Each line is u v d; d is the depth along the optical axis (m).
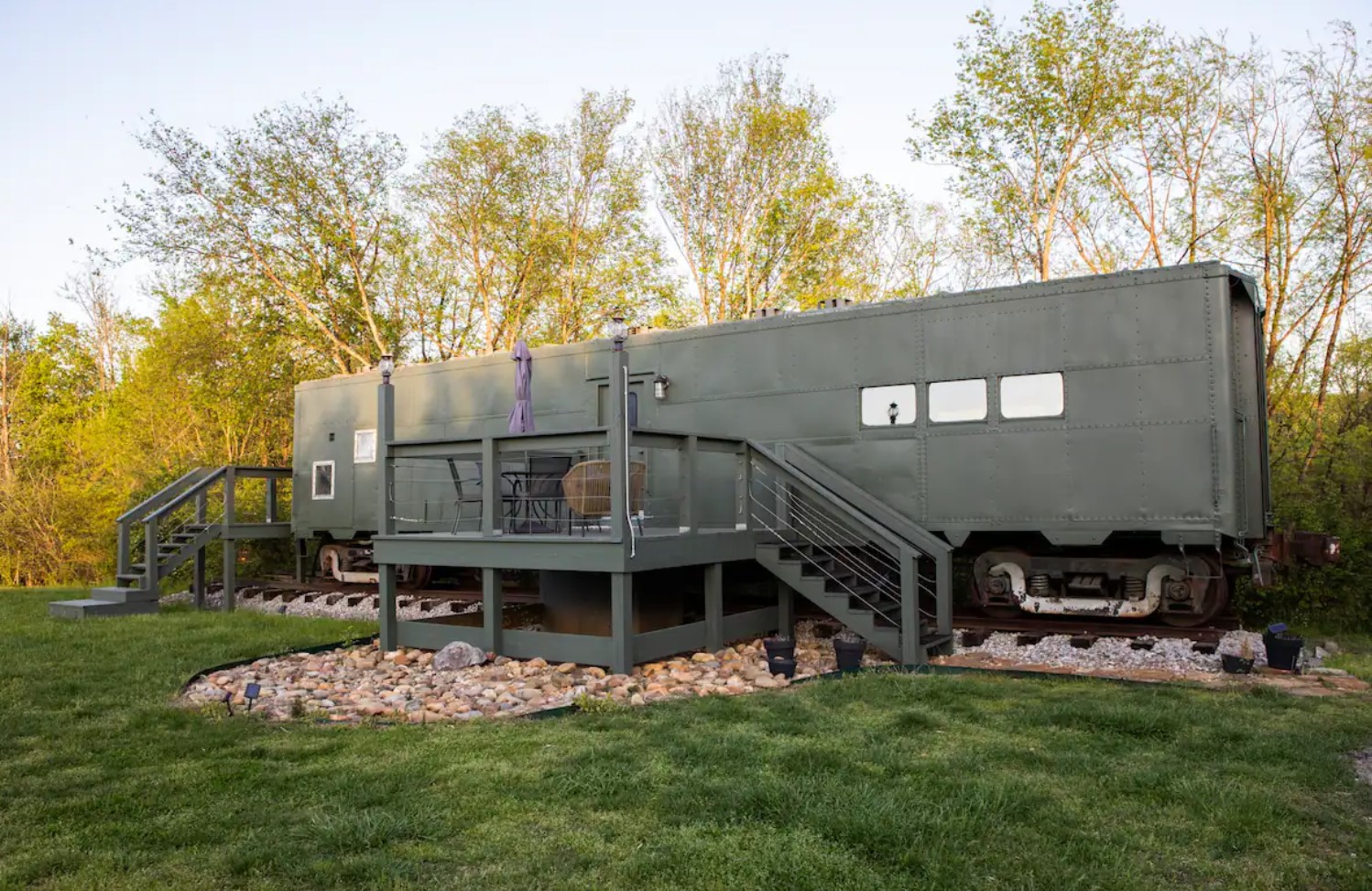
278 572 18.20
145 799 4.47
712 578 8.73
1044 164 17.75
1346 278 14.05
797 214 23.48
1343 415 13.68
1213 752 4.97
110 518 24.55
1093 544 8.78
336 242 22.59
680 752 5.02
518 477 9.55
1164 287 8.25
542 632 8.67
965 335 9.16
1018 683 6.81
